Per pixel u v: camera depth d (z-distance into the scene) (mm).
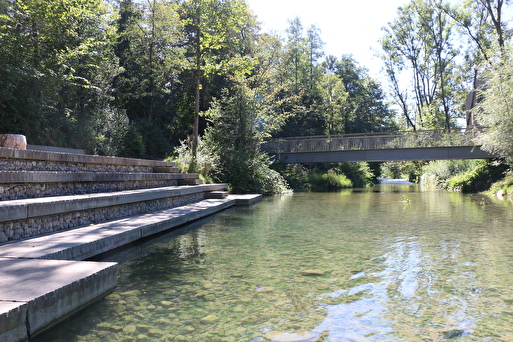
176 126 32469
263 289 4000
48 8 12711
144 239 6996
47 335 2822
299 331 2924
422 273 4621
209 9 18703
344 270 4770
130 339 2768
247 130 23156
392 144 26703
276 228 8414
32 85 13391
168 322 3109
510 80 17516
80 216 6574
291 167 32562
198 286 4109
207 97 29688
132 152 20906
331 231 7988
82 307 3387
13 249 4438
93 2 15539
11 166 6625
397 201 16859
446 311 3367
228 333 2889
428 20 36812
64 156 7969
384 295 3801
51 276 3383
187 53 29000
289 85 40031
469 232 7750
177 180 13586
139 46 28266
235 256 5598
